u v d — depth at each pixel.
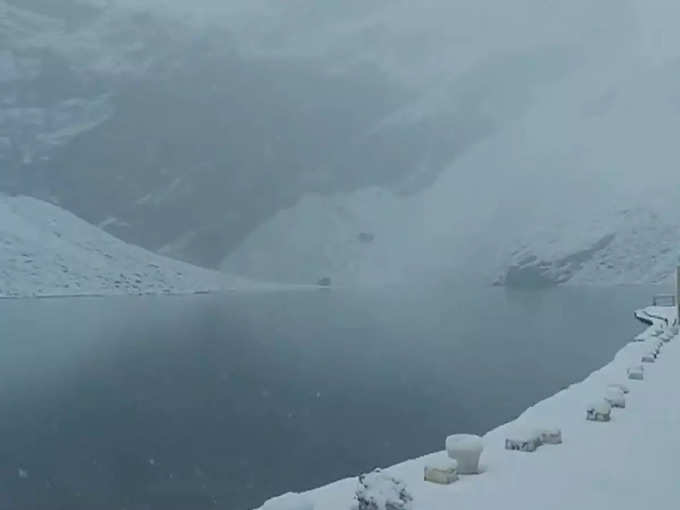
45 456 24.28
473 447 12.28
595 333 55.62
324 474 21.77
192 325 69.50
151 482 21.22
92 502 19.66
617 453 13.52
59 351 50.88
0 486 20.92
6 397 35.16
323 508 10.59
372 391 34.69
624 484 11.59
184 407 32.34
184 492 20.25
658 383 21.20
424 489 11.43
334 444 25.11
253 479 21.34
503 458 13.32
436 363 42.72
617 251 153.62
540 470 12.46
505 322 69.00
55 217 148.50
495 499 10.89
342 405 31.66
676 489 11.30
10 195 152.50
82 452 24.83
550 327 61.75
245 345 53.62
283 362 45.00
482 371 39.19
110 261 136.38
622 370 24.25
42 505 19.36
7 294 112.62
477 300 109.94
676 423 15.89
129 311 88.88
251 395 34.75
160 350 51.41
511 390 33.53
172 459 23.80
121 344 54.75
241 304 103.94
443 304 102.06
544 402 18.84
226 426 28.45
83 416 30.72
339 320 75.06
